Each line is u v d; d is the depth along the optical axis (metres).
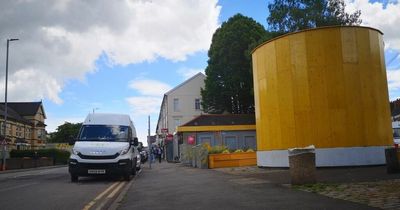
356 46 18.11
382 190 9.61
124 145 17.91
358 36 18.20
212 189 11.82
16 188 14.77
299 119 18.19
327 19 39.94
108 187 14.74
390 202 7.99
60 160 63.09
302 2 42.06
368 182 11.38
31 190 13.84
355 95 17.81
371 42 18.48
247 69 53.25
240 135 42.59
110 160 17.09
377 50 18.69
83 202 10.38
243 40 53.22
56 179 19.89
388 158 13.88
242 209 7.99
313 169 11.66
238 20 55.12
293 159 11.73
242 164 24.58
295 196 9.44
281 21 41.78
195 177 17.12
